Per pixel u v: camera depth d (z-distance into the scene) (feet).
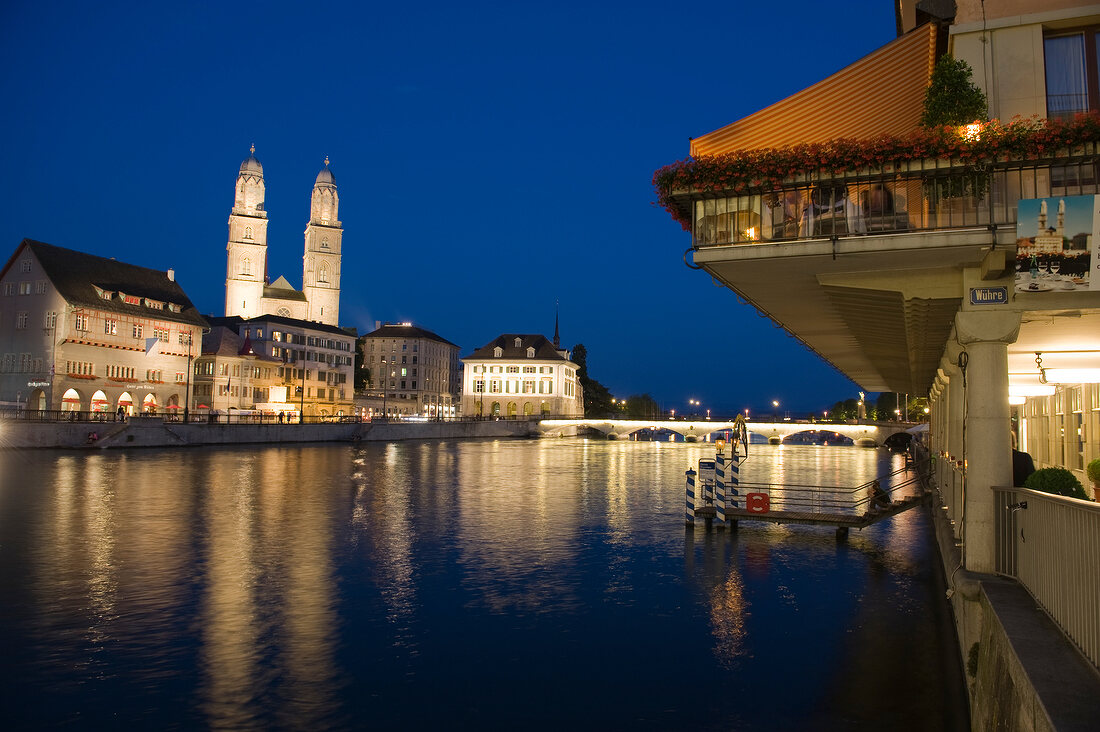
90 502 106.83
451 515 103.55
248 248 537.65
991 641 28.71
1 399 259.19
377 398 466.70
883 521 103.24
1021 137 36.04
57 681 41.45
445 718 37.73
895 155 37.83
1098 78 40.32
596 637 50.24
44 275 256.11
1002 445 37.50
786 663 45.57
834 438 528.22
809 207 39.96
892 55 45.14
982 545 37.19
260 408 344.90
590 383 594.65
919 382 98.84
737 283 47.14
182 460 185.37
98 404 262.47
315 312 568.41
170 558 71.15
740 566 71.56
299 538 82.99
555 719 37.73
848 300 47.98
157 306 290.76
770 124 45.83
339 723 37.04
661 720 37.65
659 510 111.55
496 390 478.59
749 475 179.93
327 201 576.61
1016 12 41.24
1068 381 64.18
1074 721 17.51
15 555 71.41
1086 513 22.03
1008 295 38.17
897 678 43.09
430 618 54.03
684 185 41.83
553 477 168.35
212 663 44.47
